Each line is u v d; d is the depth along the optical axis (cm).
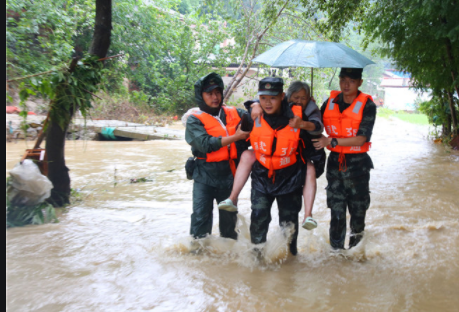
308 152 425
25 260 425
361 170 427
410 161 1075
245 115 411
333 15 1050
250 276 392
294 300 344
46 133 624
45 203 575
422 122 2714
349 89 413
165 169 961
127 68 2288
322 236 502
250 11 1515
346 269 410
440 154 1201
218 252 450
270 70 1567
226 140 418
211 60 2511
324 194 745
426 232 523
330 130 429
